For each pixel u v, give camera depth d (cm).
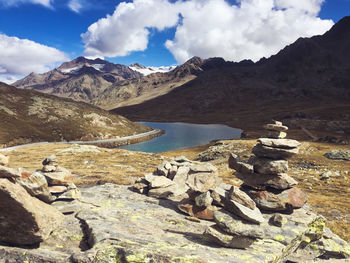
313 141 11500
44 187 1223
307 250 1502
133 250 866
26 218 894
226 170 5681
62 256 902
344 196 3553
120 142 15050
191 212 1623
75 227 1184
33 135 13838
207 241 1227
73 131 15975
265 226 1493
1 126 13262
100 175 3888
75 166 5516
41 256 869
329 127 16625
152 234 1199
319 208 2762
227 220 1234
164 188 2081
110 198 1906
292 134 14775
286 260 1411
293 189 1712
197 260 880
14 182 955
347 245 1572
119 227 1212
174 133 19862
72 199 1575
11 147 11331
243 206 1321
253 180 1745
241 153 7869
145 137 17050
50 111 17575
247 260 1030
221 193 1515
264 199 1659
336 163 6681
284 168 1638
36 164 5566
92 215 1327
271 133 1802
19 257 869
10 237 917
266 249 1236
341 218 2448
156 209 1711
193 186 1683
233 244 1175
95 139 16038
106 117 19938
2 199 841
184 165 2603
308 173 5522
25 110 16562
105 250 868
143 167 5659
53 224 1088
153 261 853
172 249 959
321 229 1459
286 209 1648
